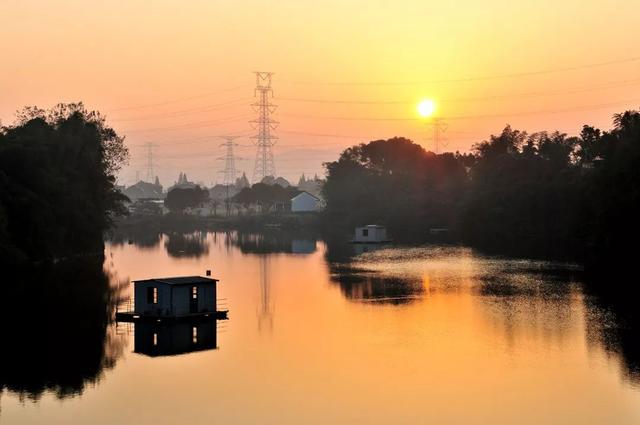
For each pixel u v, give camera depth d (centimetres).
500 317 7181
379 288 9362
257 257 14275
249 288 9706
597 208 11188
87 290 9306
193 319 7150
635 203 10306
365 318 7312
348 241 18325
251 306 8188
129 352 5962
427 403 4638
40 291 9200
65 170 13500
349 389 4928
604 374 5200
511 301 8081
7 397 4803
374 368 5438
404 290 9112
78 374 5322
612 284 9206
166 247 17425
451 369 5384
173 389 4956
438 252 14075
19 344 6225
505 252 13650
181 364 5600
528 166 17725
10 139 12469
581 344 6056
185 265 12781
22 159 11906
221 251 15912
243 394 4838
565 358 5638
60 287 9581
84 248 13888
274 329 6862
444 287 9250
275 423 4306
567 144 18300
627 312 7344
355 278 10475
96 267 12081
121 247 17538
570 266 11188
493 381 5072
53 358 5769
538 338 6284
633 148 10669
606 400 4656
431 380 5119
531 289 8925
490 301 8100
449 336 6438
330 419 4369
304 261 13250
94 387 5006
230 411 4509
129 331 6750
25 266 11738
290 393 4856
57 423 4328
